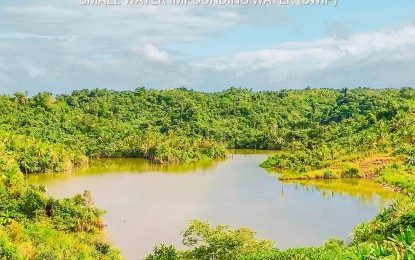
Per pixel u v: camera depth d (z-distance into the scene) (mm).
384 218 53000
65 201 72875
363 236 48438
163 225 74250
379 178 110188
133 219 77938
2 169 94250
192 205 88875
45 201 71562
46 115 193250
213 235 41188
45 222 66500
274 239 67000
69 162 140125
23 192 72812
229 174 131125
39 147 134500
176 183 114938
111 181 117750
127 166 151375
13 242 53375
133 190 104688
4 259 46531
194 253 40844
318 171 121062
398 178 105875
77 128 190375
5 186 74438
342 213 82125
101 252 58906
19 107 196625
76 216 70500
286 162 139750
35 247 53906
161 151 162250
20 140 142625
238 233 41281
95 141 175750
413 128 138250
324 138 171375
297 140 188000
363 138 140125
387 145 134250
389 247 20938
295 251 35375
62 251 53906
